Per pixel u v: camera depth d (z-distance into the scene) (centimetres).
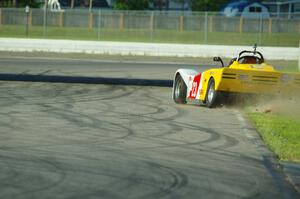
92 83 7050
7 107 4841
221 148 3378
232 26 16112
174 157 3084
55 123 4081
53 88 6431
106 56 12050
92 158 2975
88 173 2641
